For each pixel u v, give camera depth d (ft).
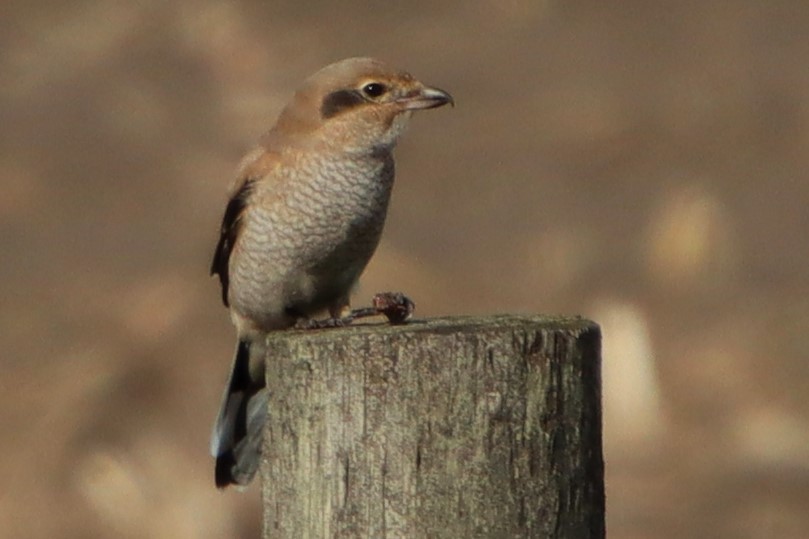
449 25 66.69
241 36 64.80
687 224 51.24
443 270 50.16
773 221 52.65
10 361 45.73
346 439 19.03
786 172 55.01
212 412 42.32
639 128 57.98
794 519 40.86
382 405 18.93
